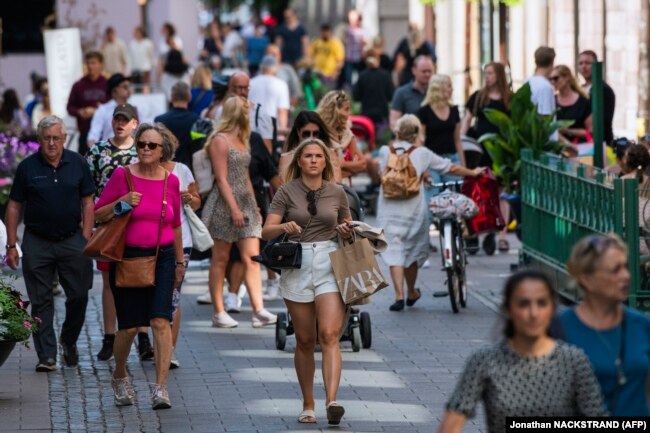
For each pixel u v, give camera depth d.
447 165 34.75
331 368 23.06
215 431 23.08
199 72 45.06
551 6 60.41
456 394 14.98
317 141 23.92
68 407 24.91
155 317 24.53
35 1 104.31
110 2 104.94
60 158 27.62
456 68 76.88
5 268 42.59
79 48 62.22
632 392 15.30
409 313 34.56
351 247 23.14
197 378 27.28
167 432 23.09
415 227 34.72
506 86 44.91
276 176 33.56
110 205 24.42
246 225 32.41
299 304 23.39
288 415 24.12
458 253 35.03
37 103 69.88
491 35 70.75
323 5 141.38
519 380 14.80
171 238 24.80
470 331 31.97
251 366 28.41
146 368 28.34
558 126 40.88
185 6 119.31
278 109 49.03
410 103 45.59
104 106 38.28
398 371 27.69
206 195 32.56
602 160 34.41
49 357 27.88
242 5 164.38
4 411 24.53
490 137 41.25
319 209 23.67
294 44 104.25
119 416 24.23
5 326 25.39
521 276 14.73
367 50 77.44
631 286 28.95
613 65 52.16
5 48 104.50
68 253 27.62
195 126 35.22
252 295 32.88
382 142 63.12
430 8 88.62
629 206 28.83
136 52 98.94
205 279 40.75
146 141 24.53
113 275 24.72
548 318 14.70
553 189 34.69
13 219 27.50
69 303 27.94
